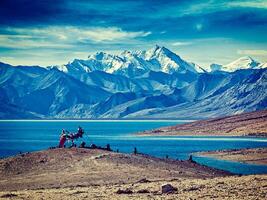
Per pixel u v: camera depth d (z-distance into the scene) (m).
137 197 47.41
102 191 53.44
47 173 78.81
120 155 92.75
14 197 50.19
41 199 48.25
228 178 63.62
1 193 54.38
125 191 51.44
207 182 58.34
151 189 53.34
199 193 48.91
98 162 85.50
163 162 95.56
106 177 74.31
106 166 82.75
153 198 46.22
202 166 100.94
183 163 100.12
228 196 46.31
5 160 88.25
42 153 91.62
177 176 78.44
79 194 51.47
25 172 80.25
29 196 50.81
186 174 82.56
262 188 51.03
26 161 86.94
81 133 102.19
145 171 80.88
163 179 71.25
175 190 51.34
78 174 76.94
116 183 67.69
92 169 80.50
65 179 73.31
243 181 57.69
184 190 51.75
